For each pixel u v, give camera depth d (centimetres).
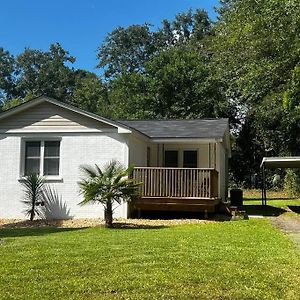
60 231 1144
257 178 3769
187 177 1507
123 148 1506
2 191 1539
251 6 1762
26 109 1552
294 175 3000
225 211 1681
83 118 1533
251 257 745
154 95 3738
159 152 1955
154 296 522
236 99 3494
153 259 720
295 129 2881
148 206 1513
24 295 524
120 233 1070
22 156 1547
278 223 1373
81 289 548
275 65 1666
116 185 1229
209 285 566
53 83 6181
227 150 2541
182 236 1005
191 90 3666
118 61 5241
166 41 5166
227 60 2553
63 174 1524
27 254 763
